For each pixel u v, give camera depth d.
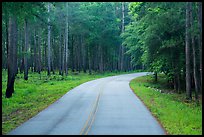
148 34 36.66
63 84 41.91
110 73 77.56
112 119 16.86
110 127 14.71
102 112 19.33
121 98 26.86
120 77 61.44
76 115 18.30
